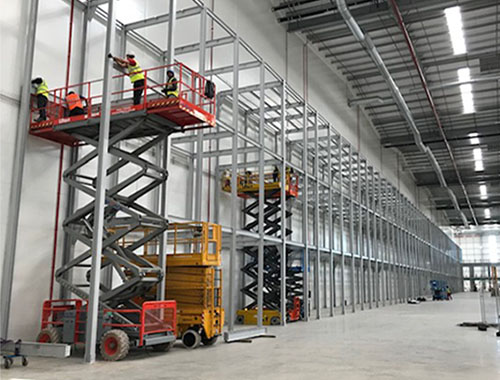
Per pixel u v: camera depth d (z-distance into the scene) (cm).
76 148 1659
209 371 1105
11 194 1430
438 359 1320
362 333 1991
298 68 3572
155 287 1591
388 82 3625
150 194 2022
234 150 2025
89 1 1752
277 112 2961
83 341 1305
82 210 1452
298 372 1108
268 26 3162
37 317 1476
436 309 3806
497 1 3092
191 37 2328
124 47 1920
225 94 2559
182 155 2241
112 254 1396
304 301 2633
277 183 2592
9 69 1452
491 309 3784
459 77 3984
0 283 1375
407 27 3509
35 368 1117
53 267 1546
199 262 1530
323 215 4178
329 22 3275
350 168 3697
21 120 1466
